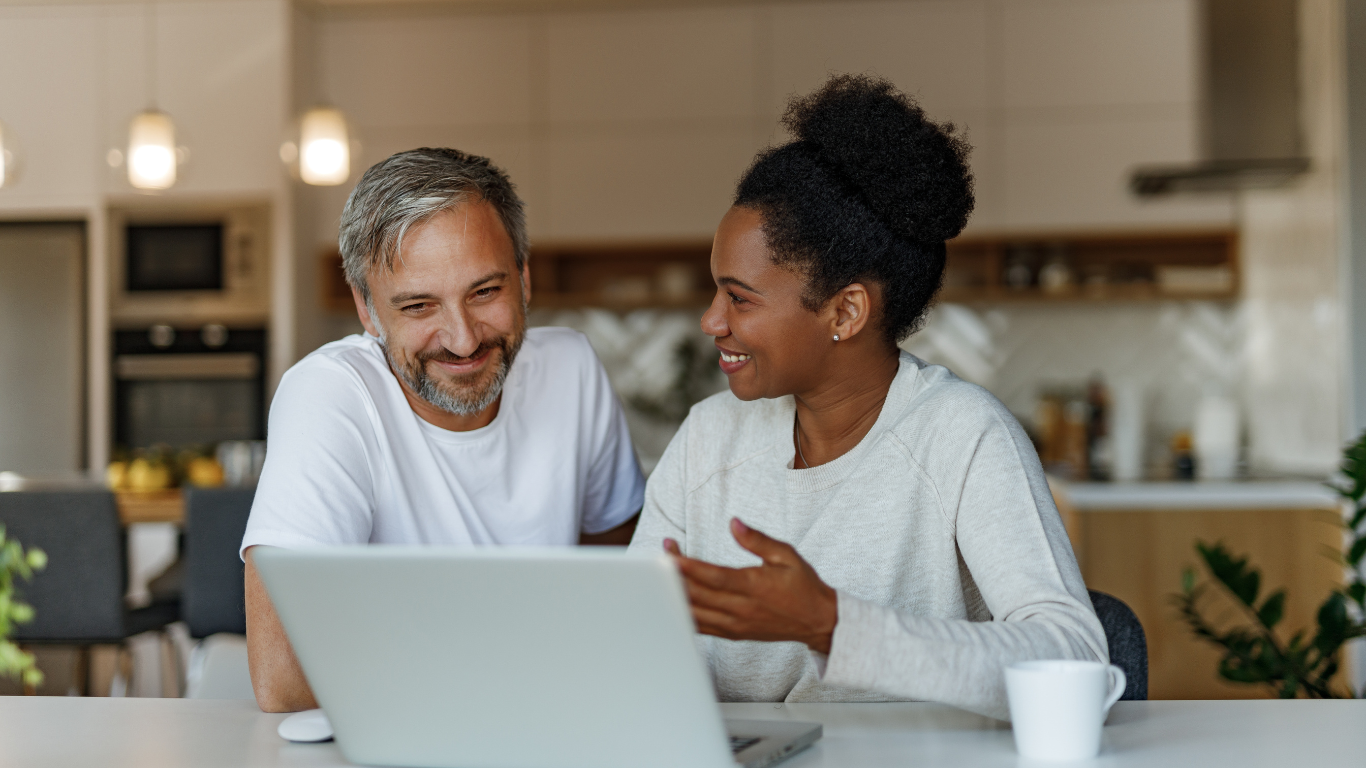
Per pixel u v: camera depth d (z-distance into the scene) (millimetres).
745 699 1174
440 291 1193
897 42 4477
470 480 1366
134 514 3160
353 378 1280
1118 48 4363
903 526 1101
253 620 1082
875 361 1137
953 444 1076
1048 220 4410
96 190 4500
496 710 757
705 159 4582
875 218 1050
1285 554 3006
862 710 965
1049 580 946
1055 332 4672
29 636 2680
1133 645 1107
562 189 4637
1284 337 3791
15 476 4254
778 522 1185
